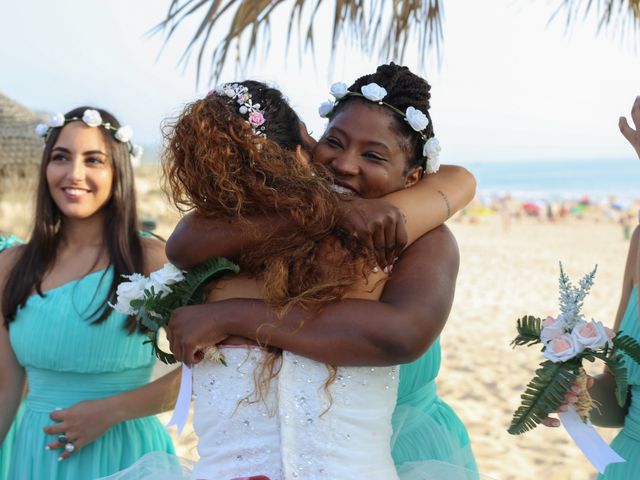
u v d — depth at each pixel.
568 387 1.79
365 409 1.72
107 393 2.94
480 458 5.77
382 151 1.85
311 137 2.03
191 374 1.82
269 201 1.70
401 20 3.78
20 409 3.28
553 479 5.33
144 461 2.18
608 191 69.56
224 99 1.85
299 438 1.67
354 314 1.66
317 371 1.69
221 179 1.69
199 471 1.76
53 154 3.00
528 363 8.73
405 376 2.32
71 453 2.78
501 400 7.32
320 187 1.72
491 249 24.20
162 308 1.90
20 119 8.41
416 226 1.84
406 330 1.65
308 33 3.68
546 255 22.30
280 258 1.71
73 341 2.86
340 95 1.94
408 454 2.29
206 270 1.81
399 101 1.89
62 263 3.03
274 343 1.68
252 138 1.74
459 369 8.51
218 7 3.48
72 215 2.97
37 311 2.91
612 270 18.47
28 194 7.97
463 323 11.44
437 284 1.74
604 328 1.81
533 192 69.75
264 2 3.56
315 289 1.67
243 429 1.71
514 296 14.32
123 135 3.04
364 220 1.70
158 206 14.41
